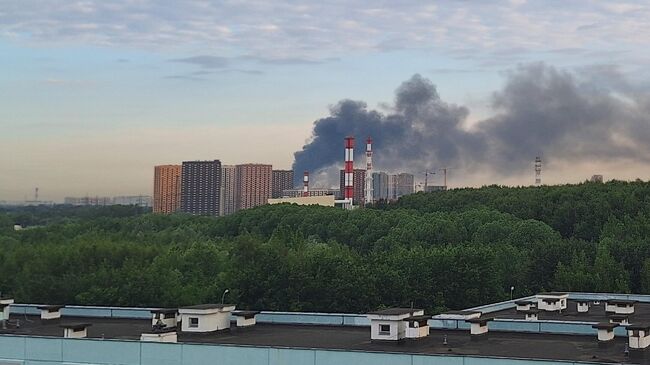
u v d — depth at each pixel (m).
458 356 40.19
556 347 49.16
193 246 163.38
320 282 129.88
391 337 50.84
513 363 39.03
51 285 138.00
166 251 164.75
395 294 131.88
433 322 56.53
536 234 184.25
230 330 57.84
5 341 47.94
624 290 144.12
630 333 45.88
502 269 156.38
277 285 131.25
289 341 52.75
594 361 44.09
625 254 161.50
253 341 52.88
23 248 161.00
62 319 64.56
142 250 161.62
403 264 139.00
